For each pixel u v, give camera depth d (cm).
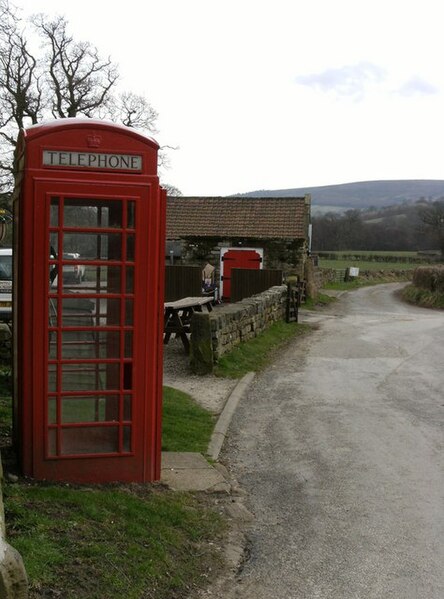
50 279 550
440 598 441
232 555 501
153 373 582
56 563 409
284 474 691
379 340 1686
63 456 564
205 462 694
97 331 562
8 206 2358
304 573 477
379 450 768
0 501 368
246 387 1107
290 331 1828
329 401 1016
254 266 2927
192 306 1430
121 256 561
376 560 496
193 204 3128
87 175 543
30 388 552
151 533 495
